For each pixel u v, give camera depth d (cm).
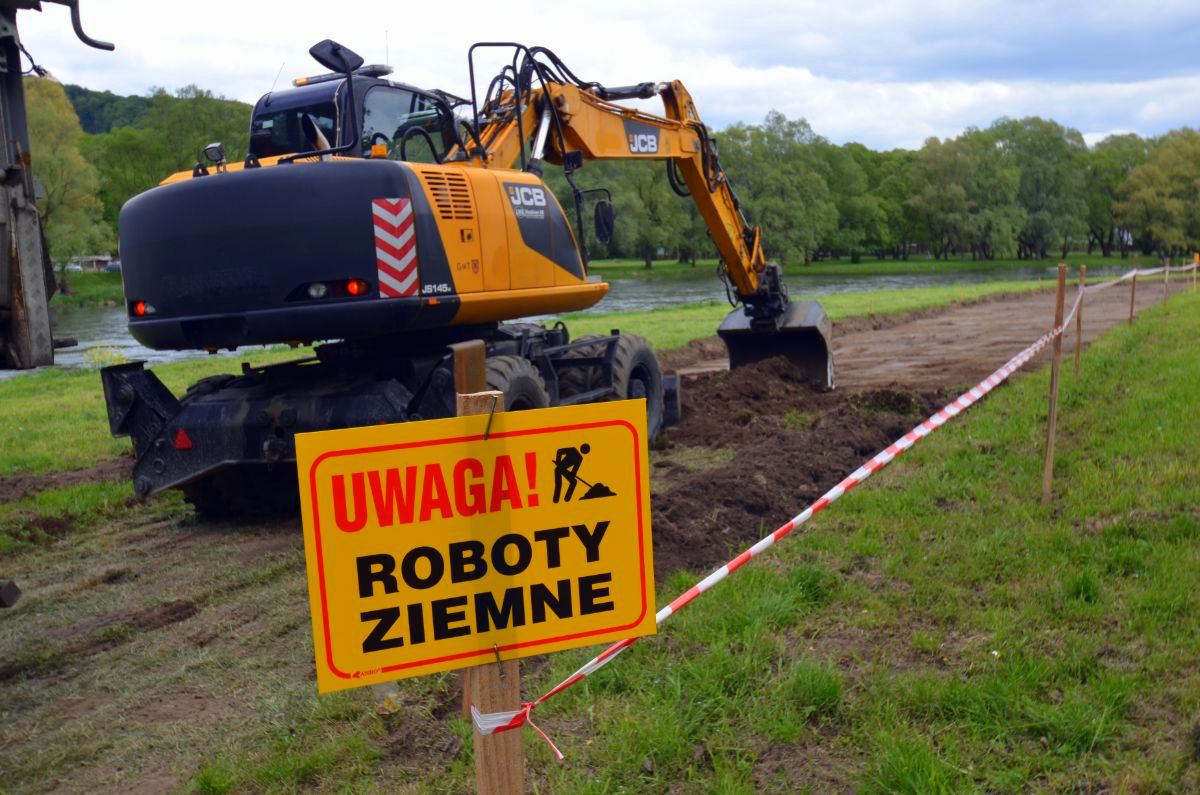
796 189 8200
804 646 483
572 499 257
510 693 262
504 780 266
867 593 540
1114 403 988
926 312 2838
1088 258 10406
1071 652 452
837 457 848
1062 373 1209
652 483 867
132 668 538
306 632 575
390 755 420
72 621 608
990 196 9300
